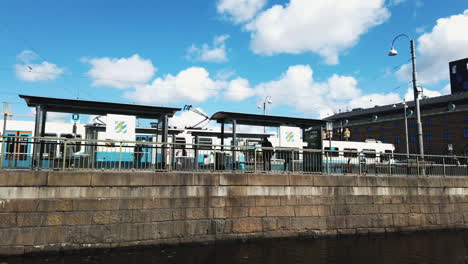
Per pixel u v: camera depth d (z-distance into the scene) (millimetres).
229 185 11023
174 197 10344
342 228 12141
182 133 22438
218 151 11922
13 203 8945
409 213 13289
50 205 9188
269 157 12906
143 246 9812
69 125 19016
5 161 10875
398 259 9641
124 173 9914
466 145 53594
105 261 8750
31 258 8797
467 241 11945
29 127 17844
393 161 15477
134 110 13883
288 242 11148
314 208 11906
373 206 12758
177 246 10141
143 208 9969
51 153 12250
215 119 16516
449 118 56406
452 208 14117
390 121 64438
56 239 9125
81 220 9375
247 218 11039
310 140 18234
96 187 9617
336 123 74938
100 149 12719
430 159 16203
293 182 11805
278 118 16328
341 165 13586
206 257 9320
